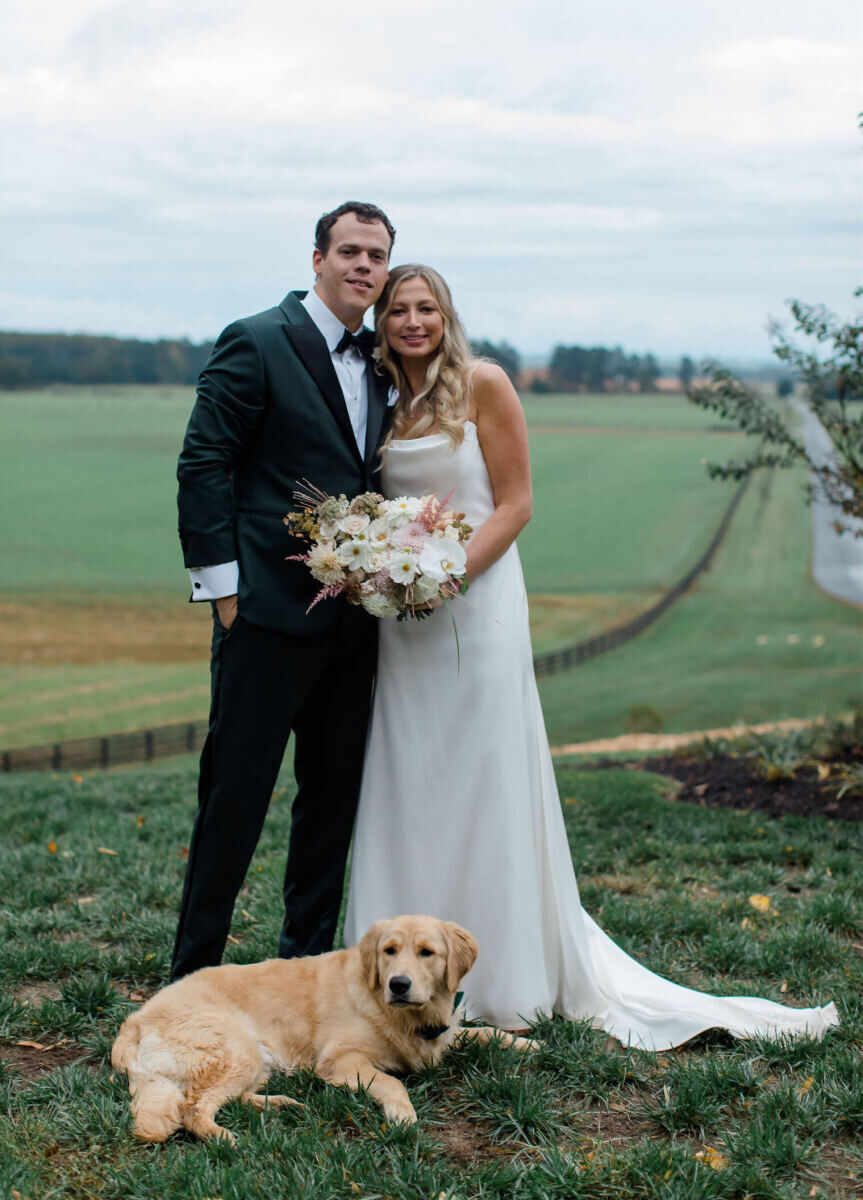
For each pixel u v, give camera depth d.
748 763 8.55
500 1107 3.05
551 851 3.84
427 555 3.51
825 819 6.67
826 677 32.62
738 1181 2.66
